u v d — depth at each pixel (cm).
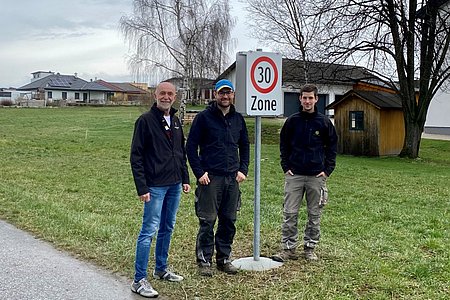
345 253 607
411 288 488
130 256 579
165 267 514
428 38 2106
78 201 932
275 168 1591
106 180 1234
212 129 520
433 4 2069
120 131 3241
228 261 538
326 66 2220
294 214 581
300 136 575
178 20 3397
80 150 2048
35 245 627
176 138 500
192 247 635
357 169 1655
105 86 9006
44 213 800
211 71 3494
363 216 847
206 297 465
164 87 490
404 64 2125
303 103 571
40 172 1358
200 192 529
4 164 1516
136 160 475
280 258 573
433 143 2773
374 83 2925
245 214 845
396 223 793
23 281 498
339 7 2066
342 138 2369
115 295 466
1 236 667
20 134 2869
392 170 1667
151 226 481
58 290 475
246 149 553
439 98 3272
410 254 605
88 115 4788
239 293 473
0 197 938
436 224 787
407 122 2175
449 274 528
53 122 3969
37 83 8819
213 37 3472
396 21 2042
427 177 1473
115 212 845
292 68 3041
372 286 493
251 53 545
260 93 550
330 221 798
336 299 454
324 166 583
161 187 486
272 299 458
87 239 652
